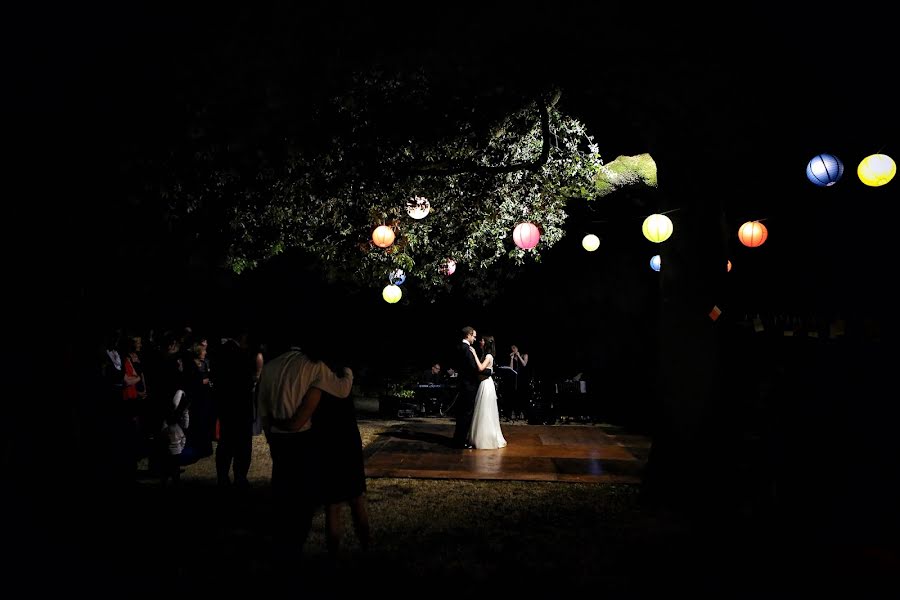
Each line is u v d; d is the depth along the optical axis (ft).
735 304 21.04
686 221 21.17
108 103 17.34
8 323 17.63
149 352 30.04
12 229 17.17
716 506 19.94
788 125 19.33
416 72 22.35
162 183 20.71
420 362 55.93
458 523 19.11
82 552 15.96
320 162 24.41
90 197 18.19
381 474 25.64
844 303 18.49
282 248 30.48
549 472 26.40
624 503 21.53
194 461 23.15
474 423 32.01
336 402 14.37
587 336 48.88
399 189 27.27
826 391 17.28
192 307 41.88
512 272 50.06
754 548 16.60
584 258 48.47
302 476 13.73
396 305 55.42
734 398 20.36
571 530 18.48
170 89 18.13
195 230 24.02
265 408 13.79
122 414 21.67
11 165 16.80
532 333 52.34
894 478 16.21
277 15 17.72
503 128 26.35
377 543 17.07
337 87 21.04
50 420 17.75
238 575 14.56
